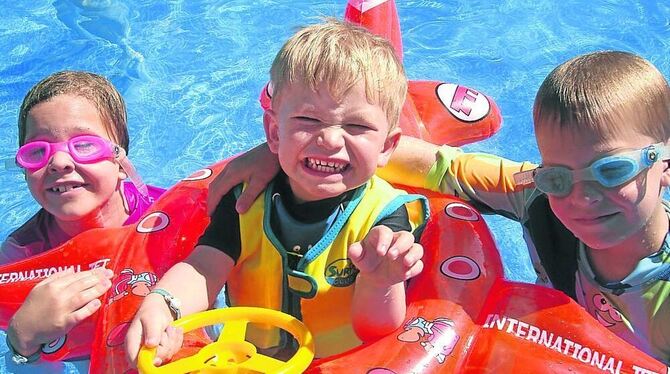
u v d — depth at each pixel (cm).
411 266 155
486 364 162
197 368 151
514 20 272
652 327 173
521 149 233
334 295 168
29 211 226
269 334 172
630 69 167
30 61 261
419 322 165
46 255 185
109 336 168
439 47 260
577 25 268
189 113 246
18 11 284
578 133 164
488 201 185
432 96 213
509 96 245
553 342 162
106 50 266
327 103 158
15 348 173
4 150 237
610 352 161
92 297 172
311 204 167
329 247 167
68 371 190
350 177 161
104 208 193
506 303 168
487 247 177
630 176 163
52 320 170
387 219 167
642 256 170
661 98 167
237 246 172
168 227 184
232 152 237
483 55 257
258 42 267
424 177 188
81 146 186
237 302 175
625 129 164
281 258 169
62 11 284
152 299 162
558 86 167
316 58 159
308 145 159
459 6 281
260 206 171
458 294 169
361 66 159
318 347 171
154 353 153
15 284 182
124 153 193
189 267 168
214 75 256
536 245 179
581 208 166
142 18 280
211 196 176
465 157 187
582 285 177
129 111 247
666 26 263
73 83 191
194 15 282
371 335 165
